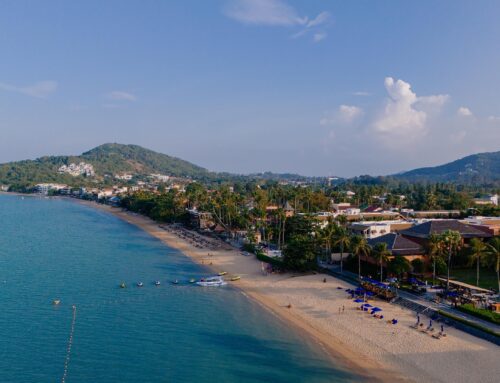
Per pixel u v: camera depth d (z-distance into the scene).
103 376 71.50
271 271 141.62
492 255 106.50
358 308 101.75
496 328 83.25
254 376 71.56
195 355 79.25
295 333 88.88
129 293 118.88
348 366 74.06
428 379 68.62
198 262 161.12
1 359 76.75
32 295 114.75
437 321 91.50
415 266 123.75
